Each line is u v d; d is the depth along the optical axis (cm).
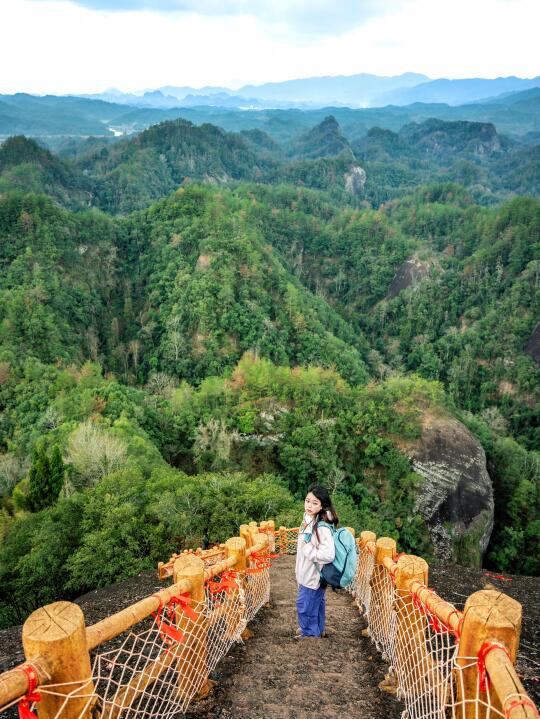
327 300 11738
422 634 439
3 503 2983
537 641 622
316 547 541
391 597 500
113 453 2644
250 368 4897
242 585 613
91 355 8006
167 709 406
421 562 467
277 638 604
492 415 7906
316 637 587
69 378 5141
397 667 469
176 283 8338
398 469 4281
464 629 297
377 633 580
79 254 9119
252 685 478
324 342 7962
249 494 2006
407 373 9412
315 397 4500
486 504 4378
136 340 8269
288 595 861
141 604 346
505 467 4969
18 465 3422
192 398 4650
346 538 549
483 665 274
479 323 9200
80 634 265
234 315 7606
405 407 4591
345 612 738
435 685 356
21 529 1862
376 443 4353
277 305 8262
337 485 4125
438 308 9975
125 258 9838
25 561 1650
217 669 510
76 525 1805
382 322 10594
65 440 3195
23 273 7981
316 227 12631
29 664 244
